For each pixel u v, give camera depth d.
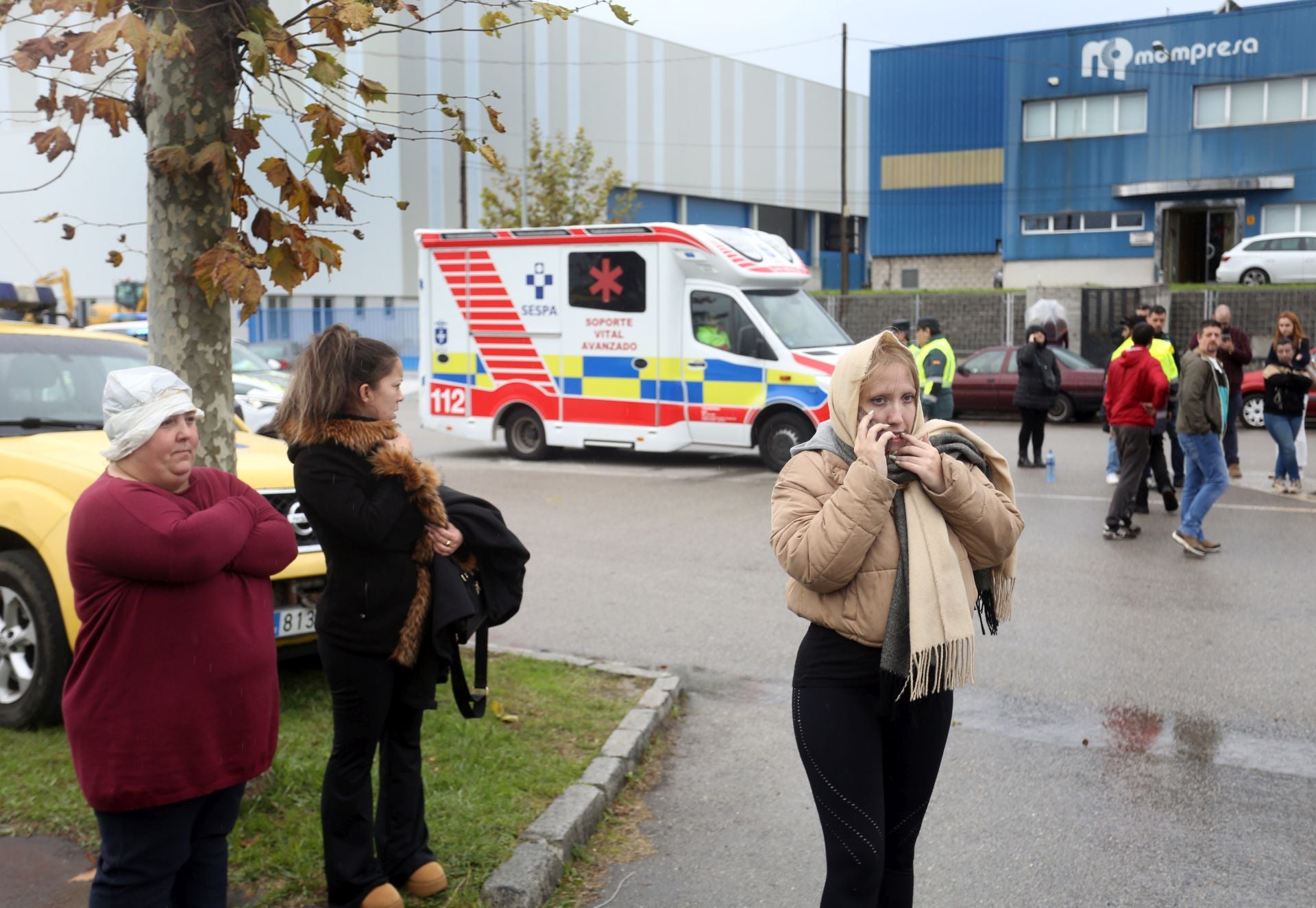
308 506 3.41
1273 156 36.50
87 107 4.06
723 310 14.01
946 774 5.00
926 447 2.93
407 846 3.71
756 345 13.77
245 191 4.32
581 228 14.70
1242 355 12.78
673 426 14.37
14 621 5.21
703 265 13.96
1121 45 38.06
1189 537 9.16
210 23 4.07
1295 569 8.63
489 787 4.49
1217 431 8.99
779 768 5.10
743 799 4.76
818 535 2.86
